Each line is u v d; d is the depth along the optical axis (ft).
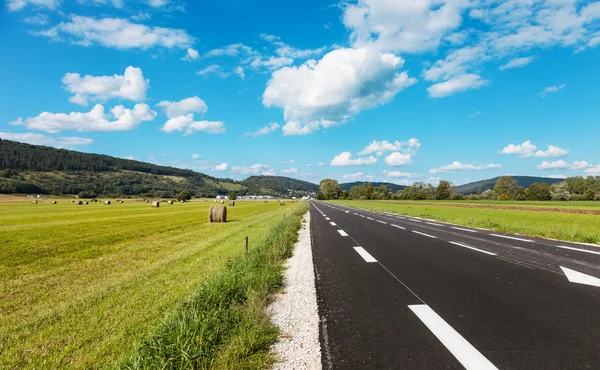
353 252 32.94
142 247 40.91
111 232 58.49
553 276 21.36
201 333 11.68
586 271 22.72
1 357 12.57
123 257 34.19
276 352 11.63
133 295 19.94
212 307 14.65
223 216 81.41
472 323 13.71
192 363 10.49
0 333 14.93
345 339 12.54
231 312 14.56
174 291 20.39
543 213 111.24
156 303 18.13
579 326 13.16
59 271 28.22
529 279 20.68
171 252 36.73
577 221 76.18
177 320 13.10
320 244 39.40
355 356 11.17
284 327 13.92
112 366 11.02
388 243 38.75
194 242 44.88
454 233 48.57
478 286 19.30
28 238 50.42
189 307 14.74
